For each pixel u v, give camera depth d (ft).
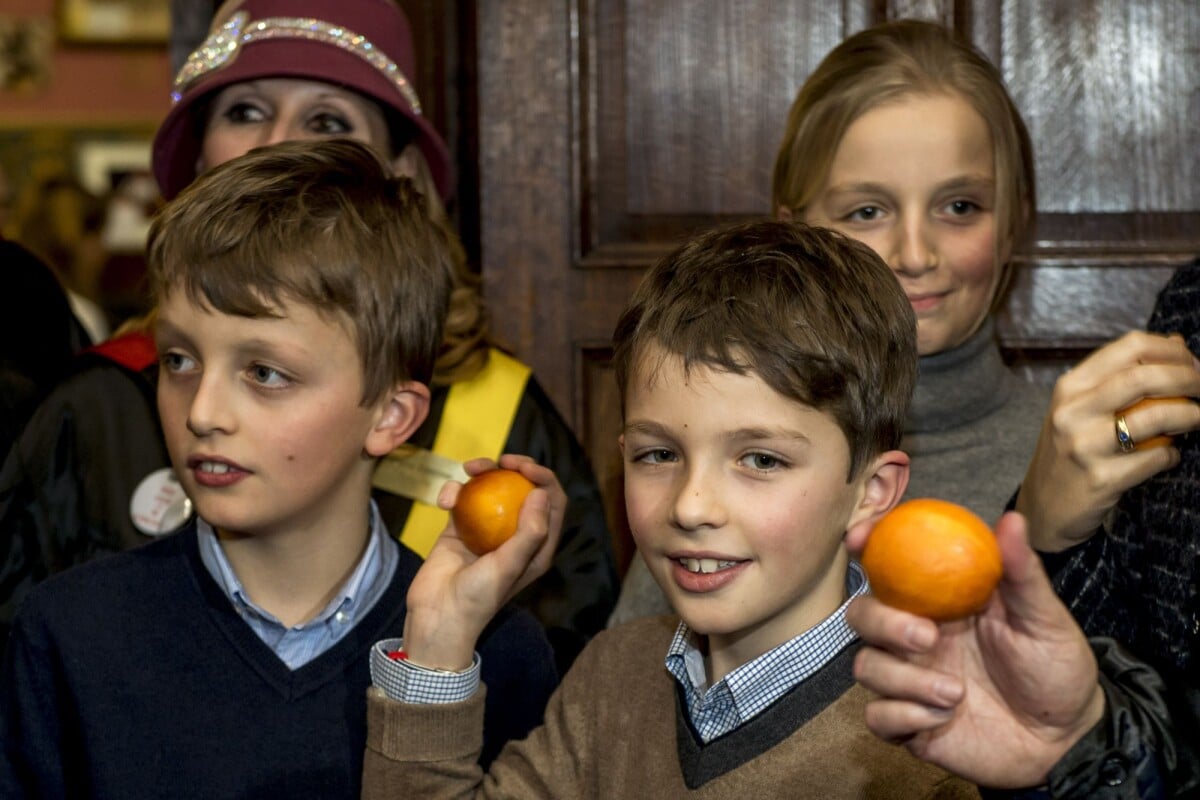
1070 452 3.74
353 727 4.55
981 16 7.06
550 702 4.59
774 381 3.79
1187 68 7.02
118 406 6.09
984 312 5.70
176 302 4.45
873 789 3.73
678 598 3.87
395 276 4.71
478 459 4.58
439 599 4.27
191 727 4.50
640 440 3.96
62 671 4.60
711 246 4.24
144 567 4.79
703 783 3.90
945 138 5.44
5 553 5.84
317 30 6.13
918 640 2.97
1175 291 4.15
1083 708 3.10
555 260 7.35
